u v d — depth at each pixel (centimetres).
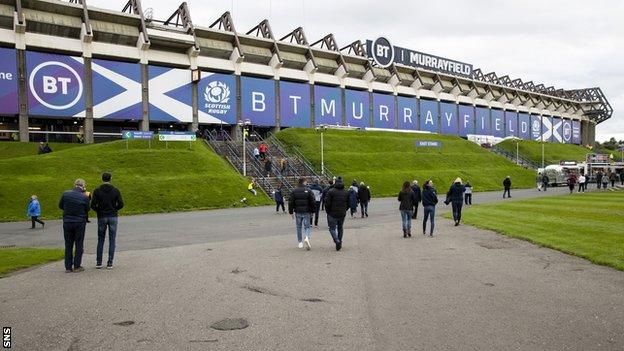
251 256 1262
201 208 3244
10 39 5059
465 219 2159
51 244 1678
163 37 6131
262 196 3744
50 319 701
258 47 7306
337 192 1330
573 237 1492
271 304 775
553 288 870
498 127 11119
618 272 1012
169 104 6184
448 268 1071
